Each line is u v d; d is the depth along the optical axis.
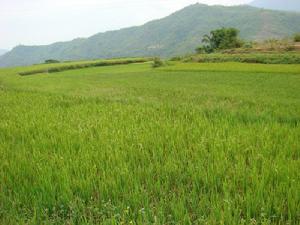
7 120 9.38
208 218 3.56
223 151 5.72
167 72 40.81
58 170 5.04
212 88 21.30
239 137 6.80
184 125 8.32
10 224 3.66
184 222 3.51
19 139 7.43
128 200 4.07
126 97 16.78
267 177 4.46
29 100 14.22
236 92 18.45
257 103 13.52
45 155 5.87
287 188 4.05
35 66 64.31
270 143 6.19
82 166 5.13
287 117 9.60
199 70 40.47
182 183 4.59
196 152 5.78
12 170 5.18
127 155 5.82
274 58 47.53
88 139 7.12
